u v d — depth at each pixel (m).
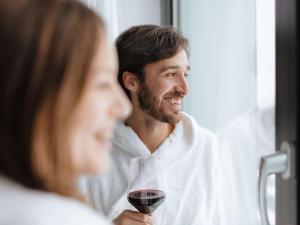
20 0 0.44
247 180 1.25
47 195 0.44
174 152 1.21
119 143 1.20
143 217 1.01
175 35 1.15
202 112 1.60
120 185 1.19
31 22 0.43
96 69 0.46
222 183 1.37
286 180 0.78
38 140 0.43
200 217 1.21
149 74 1.15
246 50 1.28
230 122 1.38
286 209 0.78
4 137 0.44
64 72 0.43
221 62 1.45
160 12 1.93
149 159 1.00
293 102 0.75
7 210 0.42
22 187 0.45
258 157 1.18
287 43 0.75
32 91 0.42
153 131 1.21
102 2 1.79
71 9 0.45
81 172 0.49
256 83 1.21
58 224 0.41
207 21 1.55
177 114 1.16
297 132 0.75
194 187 1.22
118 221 1.02
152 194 0.97
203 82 1.59
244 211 1.27
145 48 1.14
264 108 1.15
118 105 0.49
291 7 0.74
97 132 0.48
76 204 0.45
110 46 0.49
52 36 0.43
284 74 0.77
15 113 0.43
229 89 1.40
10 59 0.42
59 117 0.43
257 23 1.20
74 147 0.46
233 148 1.33
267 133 1.14
